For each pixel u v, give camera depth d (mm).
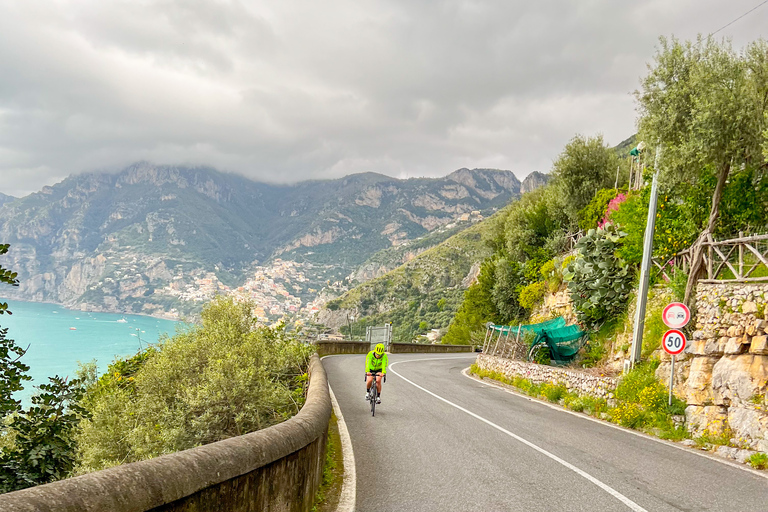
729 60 12273
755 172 13500
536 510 5762
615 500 6203
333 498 6012
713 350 10797
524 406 14984
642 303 13781
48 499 1986
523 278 39438
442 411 13195
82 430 12711
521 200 50688
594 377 14805
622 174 34688
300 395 14203
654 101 13094
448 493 6340
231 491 3320
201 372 14430
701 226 14875
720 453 9391
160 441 12352
